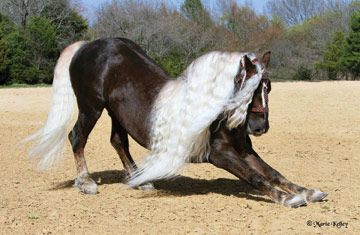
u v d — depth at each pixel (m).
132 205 7.77
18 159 11.80
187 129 7.65
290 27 68.06
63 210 7.57
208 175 9.95
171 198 8.15
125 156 9.10
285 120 17.50
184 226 6.70
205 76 7.70
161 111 7.96
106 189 8.85
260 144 13.25
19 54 45.31
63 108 8.91
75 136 8.88
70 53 9.05
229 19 54.69
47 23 49.12
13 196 8.47
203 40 48.84
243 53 7.69
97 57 8.66
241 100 7.46
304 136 14.37
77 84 8.84
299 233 6.35
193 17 54.69
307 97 24.34
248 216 7.07
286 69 52.34
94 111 8.75
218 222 6.83
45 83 47.19
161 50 48.50
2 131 15.78
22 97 26.94
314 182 9.09
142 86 8.33
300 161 11.11
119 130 9.07
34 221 7.05
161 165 7.88
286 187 7.85
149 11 52.56
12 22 52.06
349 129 15.48
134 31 48.97
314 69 51.09
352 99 23.16
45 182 9.55
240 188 8.86
